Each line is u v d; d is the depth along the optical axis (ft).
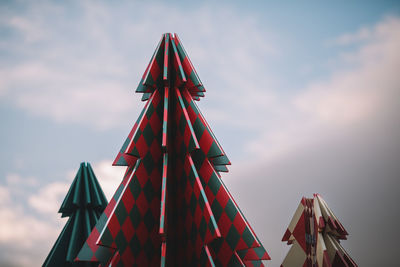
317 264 33.30
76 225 31.68
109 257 23.62
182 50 29.12
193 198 24.04
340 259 33.06
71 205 33.76
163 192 23.43
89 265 30.40
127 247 23.03
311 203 36.06
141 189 24.48
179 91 27.45
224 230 24.43
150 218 24.48
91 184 34.24
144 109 28.58
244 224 24.02
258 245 23.35
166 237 24.53
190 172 24.56
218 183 25.23
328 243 33.91
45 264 31.83
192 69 28.35
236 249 23.86
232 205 24.58
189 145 24.97
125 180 26.32
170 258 24.85
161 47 28.96
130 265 23.03
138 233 23.71
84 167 35.09
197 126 26.55
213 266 21.99
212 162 27.66
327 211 34.58
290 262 34.96
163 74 27.58
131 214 23.63
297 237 35.29
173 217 25.46
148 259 23.86
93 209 33.91
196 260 23.40
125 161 27.22
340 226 34.81
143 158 24.98
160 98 27.20
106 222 23.03
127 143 27.76
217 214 24.80
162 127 26.50
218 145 25.73
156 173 25.39
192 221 24.02
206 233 22.59
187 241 24.43
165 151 25.17
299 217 35.73
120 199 23.39
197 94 30.19
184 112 25.85
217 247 24.44
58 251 30.89
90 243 23.63
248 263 27.89
